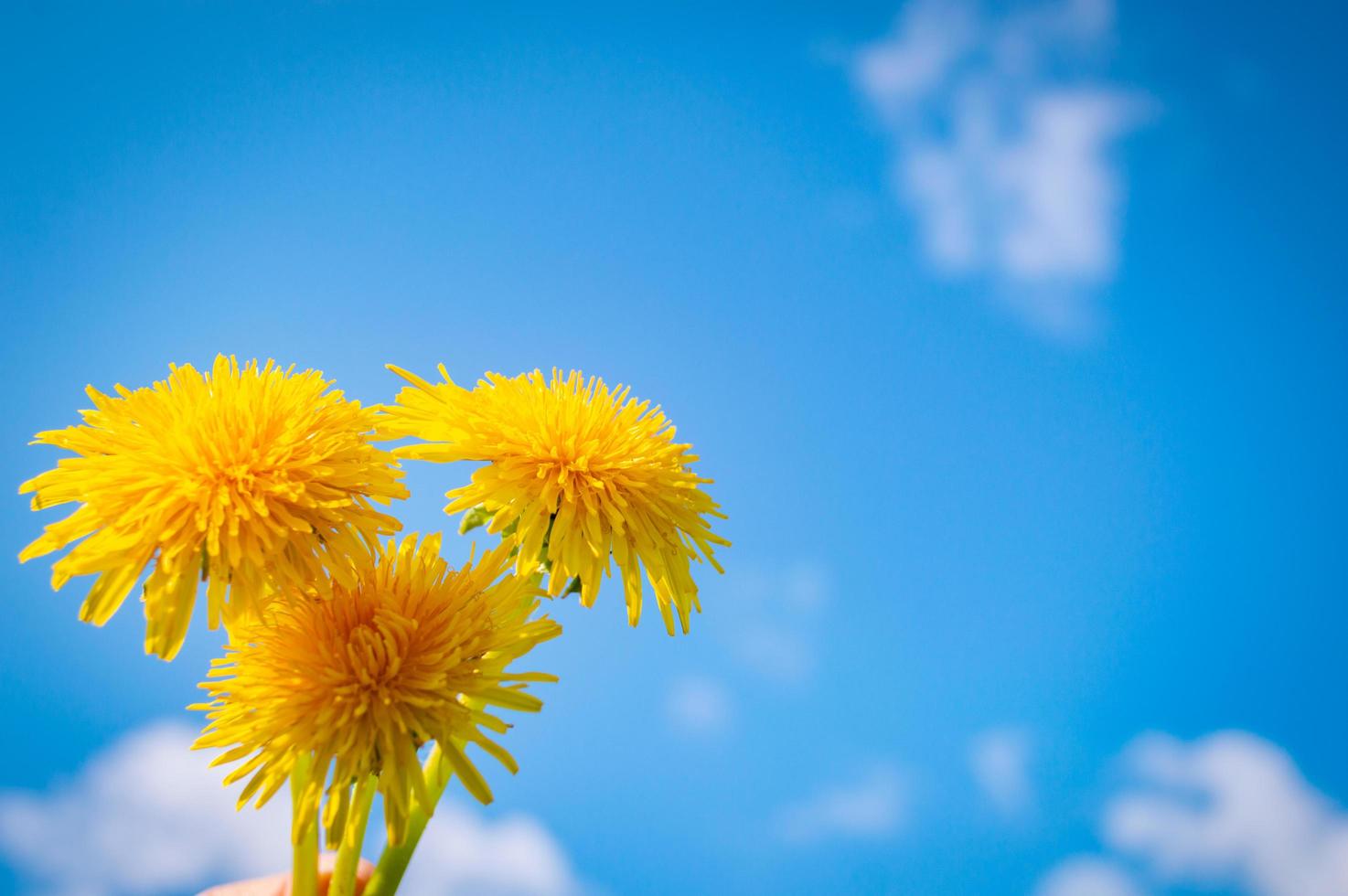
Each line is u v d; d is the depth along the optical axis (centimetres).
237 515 22
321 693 22
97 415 23
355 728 22
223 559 22
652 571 24
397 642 23
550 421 25
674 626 25
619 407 26
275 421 23
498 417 25
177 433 22
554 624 23
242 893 28
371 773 23
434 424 24
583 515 24
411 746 22
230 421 22
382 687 22
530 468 24
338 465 23
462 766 22
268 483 22
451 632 23
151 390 23
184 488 22
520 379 25
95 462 22
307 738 22
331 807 22
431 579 24
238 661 23
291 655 23
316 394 23
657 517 25
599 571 24
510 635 23
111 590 22
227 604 22
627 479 25
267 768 22
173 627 22
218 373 23
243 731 23
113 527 22
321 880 27
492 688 23
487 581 24
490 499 24
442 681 22
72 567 22
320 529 23
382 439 24
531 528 24
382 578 23
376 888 24
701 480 26
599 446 25
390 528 23
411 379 25
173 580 22
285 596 23
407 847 24
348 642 23
